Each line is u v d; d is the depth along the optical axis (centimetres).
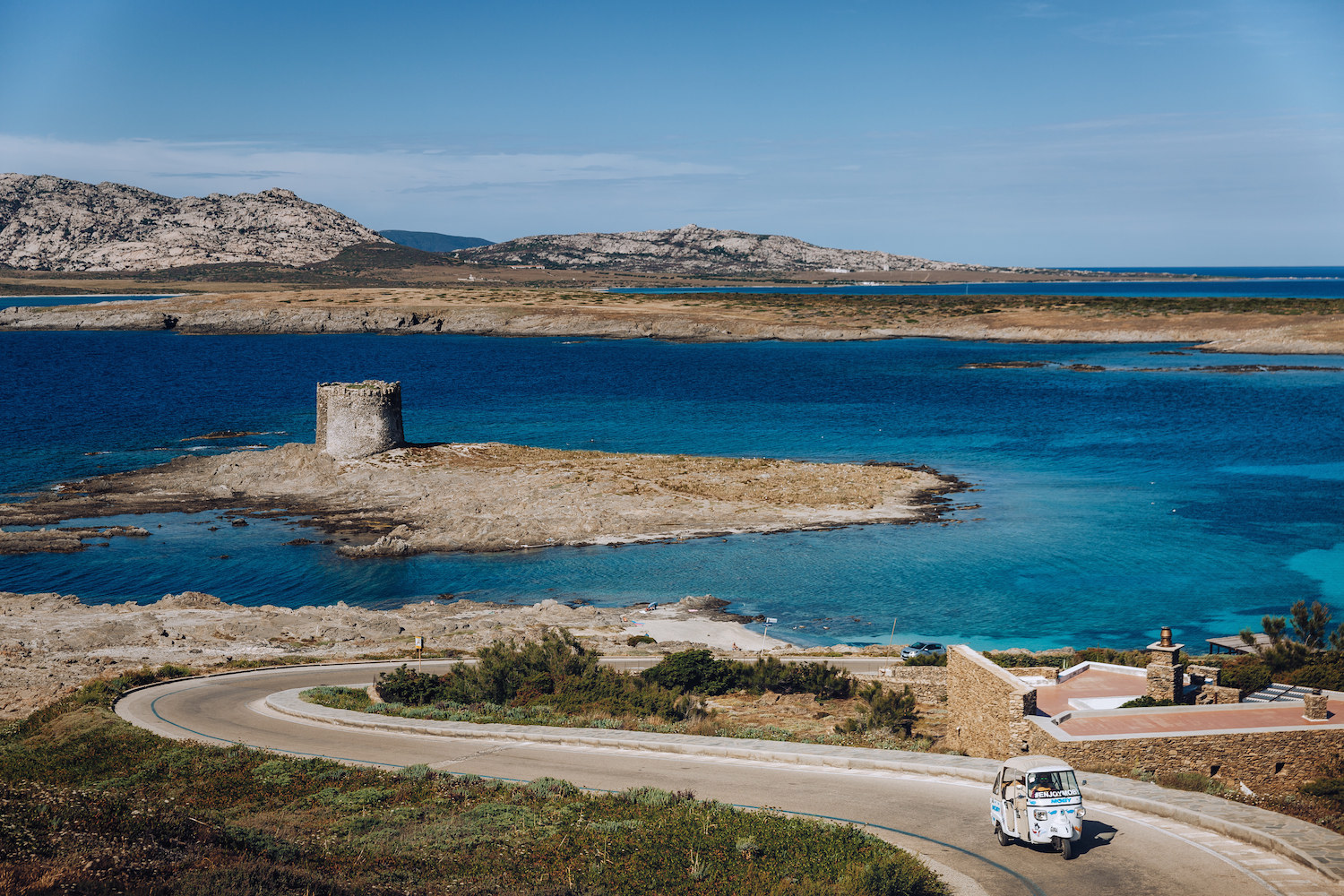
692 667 3619
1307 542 6450
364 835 1844
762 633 4959
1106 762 2075
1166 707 2283
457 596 5647
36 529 6912
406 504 7419
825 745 2491
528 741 2675
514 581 5888
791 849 1661
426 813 1978
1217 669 2716
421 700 3319
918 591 5581
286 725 2994
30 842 1406
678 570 6034
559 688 3406
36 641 4559
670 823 1816
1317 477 8419
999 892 1485
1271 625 3500
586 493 7494
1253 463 9012
